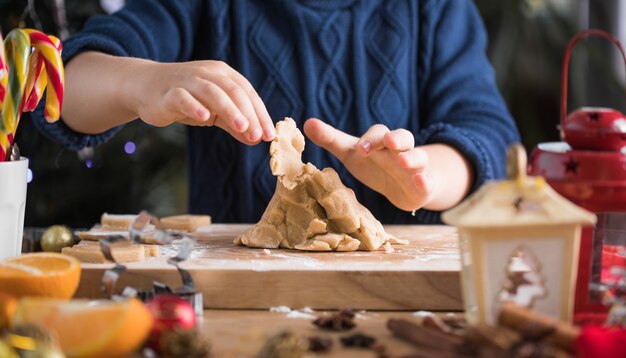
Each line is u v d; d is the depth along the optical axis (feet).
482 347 2.52
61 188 7.54
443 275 3.20
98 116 4.53
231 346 2.73
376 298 3.21
